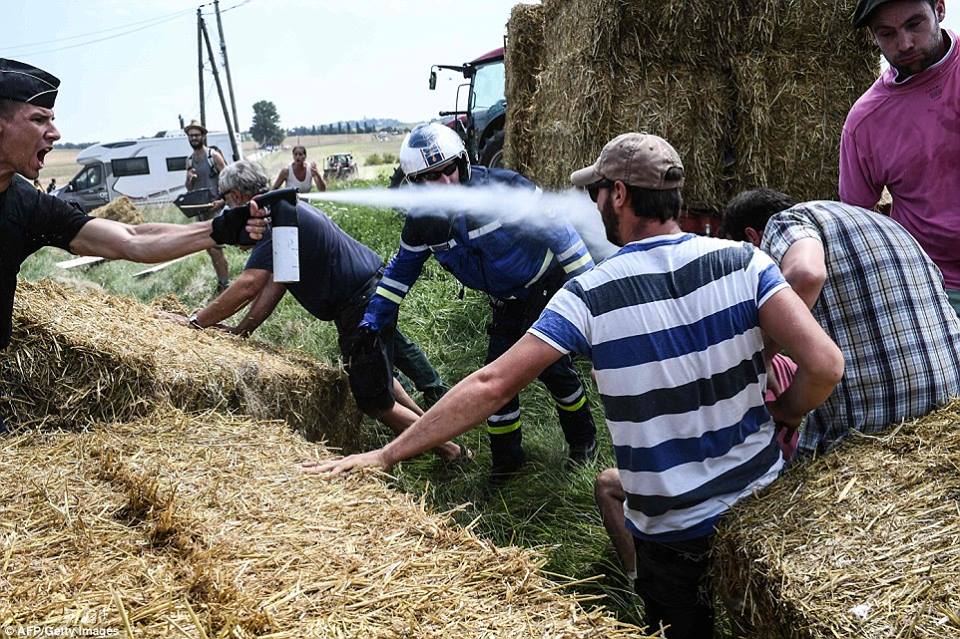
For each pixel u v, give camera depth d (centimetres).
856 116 320
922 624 161
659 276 205
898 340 232
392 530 203
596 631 164
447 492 397
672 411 204
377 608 164
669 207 212
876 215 247
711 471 209
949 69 292
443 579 179
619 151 212
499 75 1126
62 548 183
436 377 487
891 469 210
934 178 302
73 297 360
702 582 221
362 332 391
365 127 7894
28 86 246
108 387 295
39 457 244
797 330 197
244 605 159
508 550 194
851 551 184
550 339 206
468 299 630
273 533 197
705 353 202
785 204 268
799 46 504
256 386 339
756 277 204
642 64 511
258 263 397
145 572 172
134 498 206
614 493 280
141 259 280
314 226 391
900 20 285
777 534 194
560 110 573
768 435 216
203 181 1108
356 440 445
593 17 509
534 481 392
